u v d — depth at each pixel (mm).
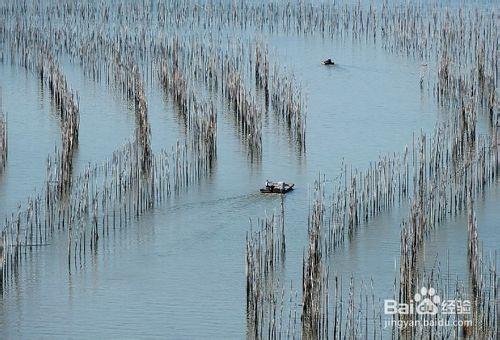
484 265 71062
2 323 63188
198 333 61875
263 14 158625
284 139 101812
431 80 125938
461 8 163500
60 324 63188
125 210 79312
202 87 121562
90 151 97125
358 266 71438
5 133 95000
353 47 145125
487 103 112750
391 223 79688
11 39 140625
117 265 71688
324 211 78125
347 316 58844
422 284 63625
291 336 60719
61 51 137750
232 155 96562
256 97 117438
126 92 118312
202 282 69188
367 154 96750
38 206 81938
